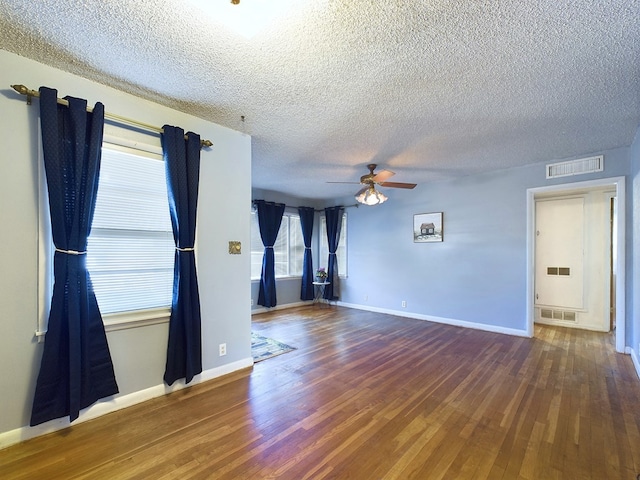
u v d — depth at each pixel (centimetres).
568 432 203
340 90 230
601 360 334
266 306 588
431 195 525
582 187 383
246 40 174
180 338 261
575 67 198
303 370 306
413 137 322
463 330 458
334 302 670
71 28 166
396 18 157
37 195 198
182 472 167
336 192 616
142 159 251
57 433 200
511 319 437
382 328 469
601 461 176
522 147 353
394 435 200
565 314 491
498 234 450
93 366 216
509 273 439
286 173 470
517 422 215
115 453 182
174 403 240
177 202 254
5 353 187
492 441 194
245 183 313
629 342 352
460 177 490
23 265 193
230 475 165
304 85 223
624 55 185
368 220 615
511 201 439
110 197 235
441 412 228
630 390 263
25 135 195
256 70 205
